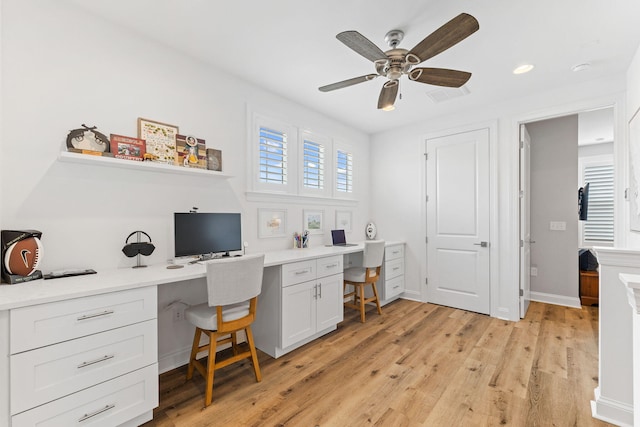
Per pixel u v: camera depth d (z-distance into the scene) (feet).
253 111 9.47
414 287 13.41
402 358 7.85
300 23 6.52
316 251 9.96
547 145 12.94
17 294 4.31
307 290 8.60
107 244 6.50
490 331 9.68
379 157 14.69
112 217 6.57
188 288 7.69
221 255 8.28
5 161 5.29
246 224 9.27
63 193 5.93
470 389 6.42
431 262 12.87
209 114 8.32
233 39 7.14
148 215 7.14
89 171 6.26
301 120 11.19
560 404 5.90
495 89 9.86
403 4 5.87
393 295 12.82
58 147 5.85
